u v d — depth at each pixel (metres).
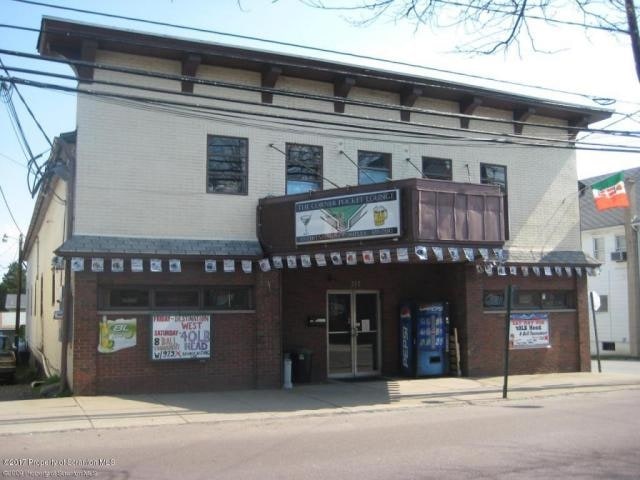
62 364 14.34
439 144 17.61
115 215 14.04
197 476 7.10
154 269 13.96
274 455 8.23
